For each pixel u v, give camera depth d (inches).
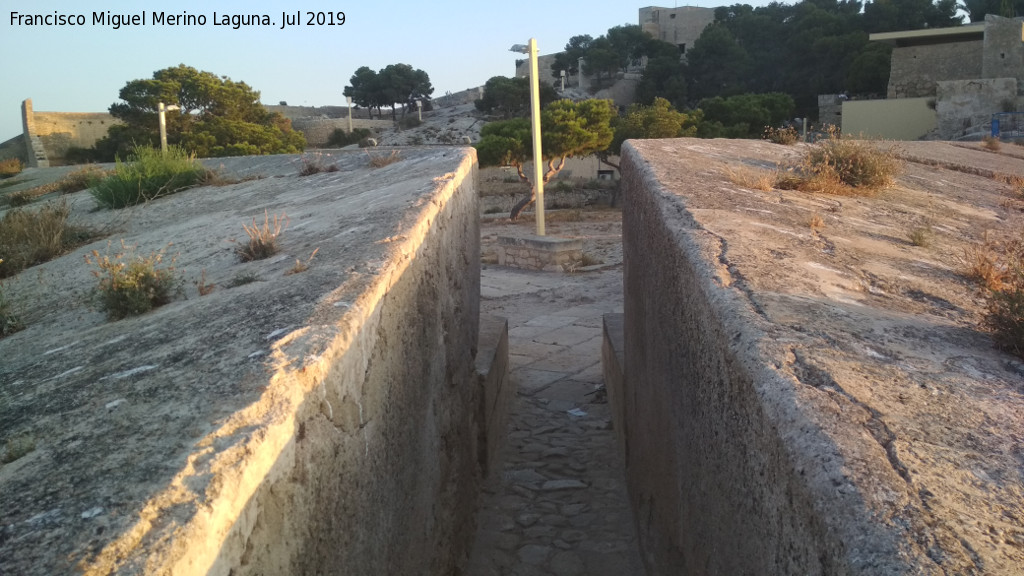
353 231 142.5
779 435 65.3
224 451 61.8
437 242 163.5
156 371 83.4
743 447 78.5
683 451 118.4
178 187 319.6
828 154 213.9
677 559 127.3
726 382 86.0
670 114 1267.2
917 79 1349.7
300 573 73.0
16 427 75.8
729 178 190.1
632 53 2896.2
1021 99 1161.4
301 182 272.1
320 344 83.3
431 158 241.6
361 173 257.6
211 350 86.4
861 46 1971.0
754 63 2412.6
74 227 241.0
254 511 62.9
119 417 71.5
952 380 76.1
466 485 193.6
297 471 72.6
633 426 203.2
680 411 121.0
